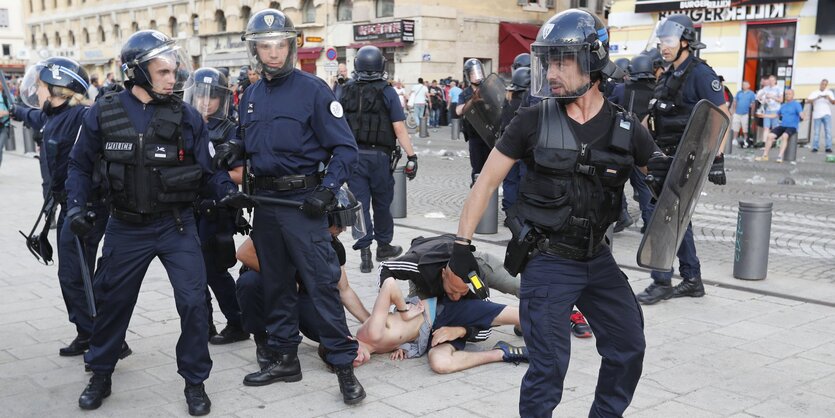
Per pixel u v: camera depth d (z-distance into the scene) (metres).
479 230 8.47
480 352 4.47
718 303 5.75
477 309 4.63
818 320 5.31
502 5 30.73
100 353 3.82
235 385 4.16
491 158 2.92
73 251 4.43
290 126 3.83
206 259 4.65
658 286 5.75
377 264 7.06
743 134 20.44
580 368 4.36
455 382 4.19
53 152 4.30
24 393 4.04
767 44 21.28
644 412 3.75
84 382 4.21
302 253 3.85
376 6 29.70
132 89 3.68
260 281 4.33
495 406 3.85
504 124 7.76
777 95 18.89
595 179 2.83
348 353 3.91
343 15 30.81
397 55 29.17
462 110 8.35
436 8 28.58
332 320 3.86
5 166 15.26
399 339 4.50
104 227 4.45
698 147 2.95
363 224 4.61
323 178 3.86
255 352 4.73
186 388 3.82
